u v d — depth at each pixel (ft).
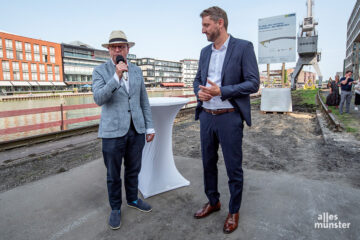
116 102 6.24
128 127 6.34
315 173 10.30
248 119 5.90
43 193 8.62
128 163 7.00
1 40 248.11
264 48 32.86
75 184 9.38
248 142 16.29
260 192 8.13
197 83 6.74
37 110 19.21
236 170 6.00
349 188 8.22
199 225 6.38
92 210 7.38
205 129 6.29
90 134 21.24
